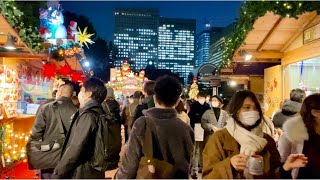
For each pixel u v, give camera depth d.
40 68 12.02
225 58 9.08
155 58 158.62
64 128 4.96
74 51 10.15
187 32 163.00
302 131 3.04
